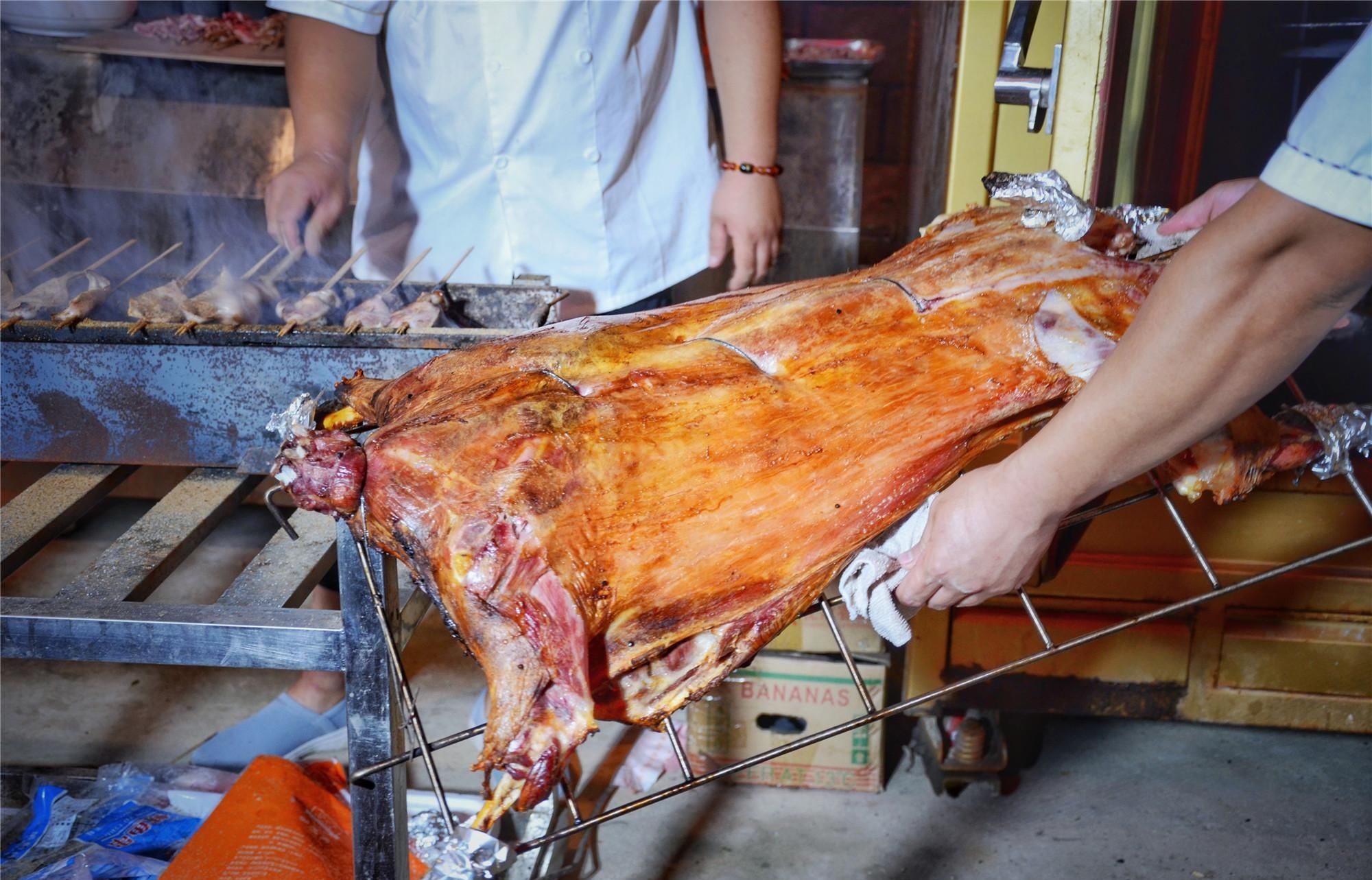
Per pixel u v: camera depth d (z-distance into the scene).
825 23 4.25
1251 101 2.30
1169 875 1.99
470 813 1.98
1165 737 2.41
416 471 1.08
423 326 1.72
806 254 3.42
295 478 1.09
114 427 1.63
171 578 2.91
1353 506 2.01
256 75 2.92
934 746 2.19
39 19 2.83
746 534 1.14
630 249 2.35
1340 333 1.83
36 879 1.69
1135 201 2.11
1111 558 2.09
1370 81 0.81
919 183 3.41
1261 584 2.07
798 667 2.13
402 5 2.17
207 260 1.89
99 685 2.53
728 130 2.33
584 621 1.06
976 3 1.96
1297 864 2.02
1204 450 1.29
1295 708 2.15
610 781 2.25
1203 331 0.91
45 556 2.94
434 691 2.53
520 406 1.12
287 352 1.58
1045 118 1.73
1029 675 2.15
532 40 2.13
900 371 1.21
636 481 1.11
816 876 2.00
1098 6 1.73
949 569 1.15
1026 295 1.27
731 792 2.23
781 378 1.21
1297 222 0.84
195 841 1.66
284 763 1.83
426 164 2.36
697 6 2.46
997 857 2.05
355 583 1.25
